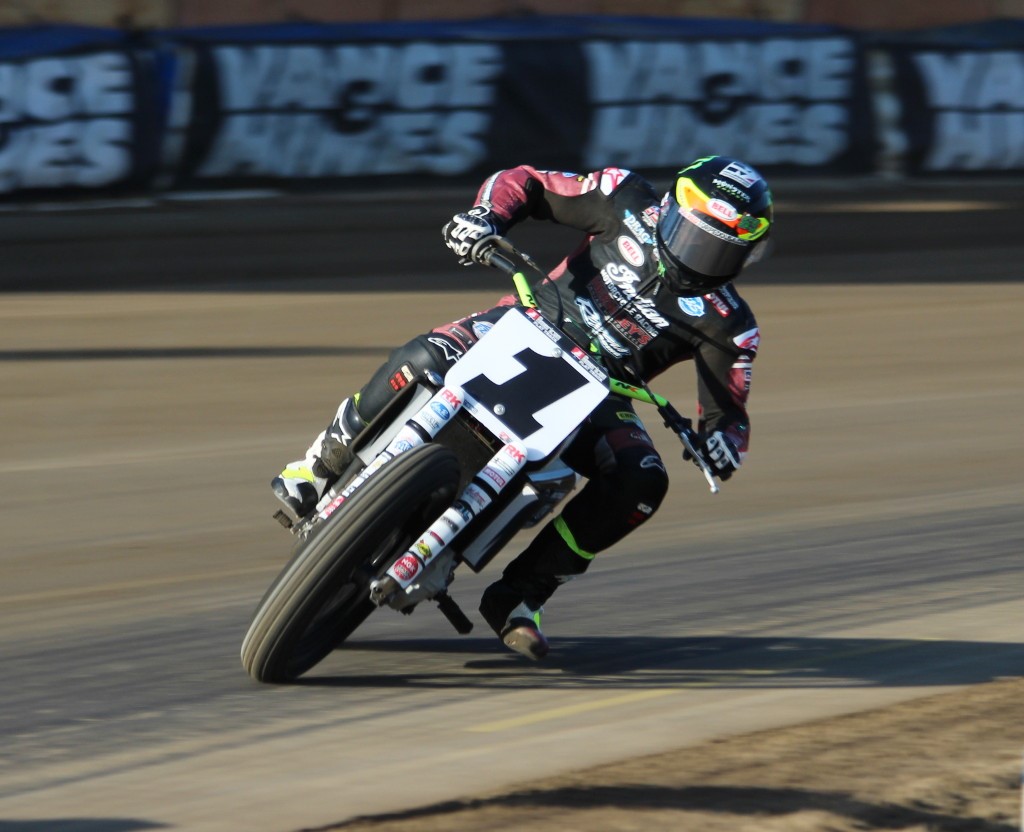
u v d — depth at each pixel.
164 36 72.12
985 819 12.64
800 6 90.69
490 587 17.48
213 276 59.66
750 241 16.50
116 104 69.88
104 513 26.64
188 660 18.00
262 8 76.50
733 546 25.22
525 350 16.28
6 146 67.25
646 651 18.95
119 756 14.54
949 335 51.81
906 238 75.38
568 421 15.77
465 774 14.00
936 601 21.64
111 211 68.69
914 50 89.75
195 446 32.59
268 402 37.53
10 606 20.75
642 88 82.06
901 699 16.84
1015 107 92.44
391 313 53.00
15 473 29.66
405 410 16.19
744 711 16.30
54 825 12.72
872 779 13.54
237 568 23.16
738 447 17.23
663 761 14.25
